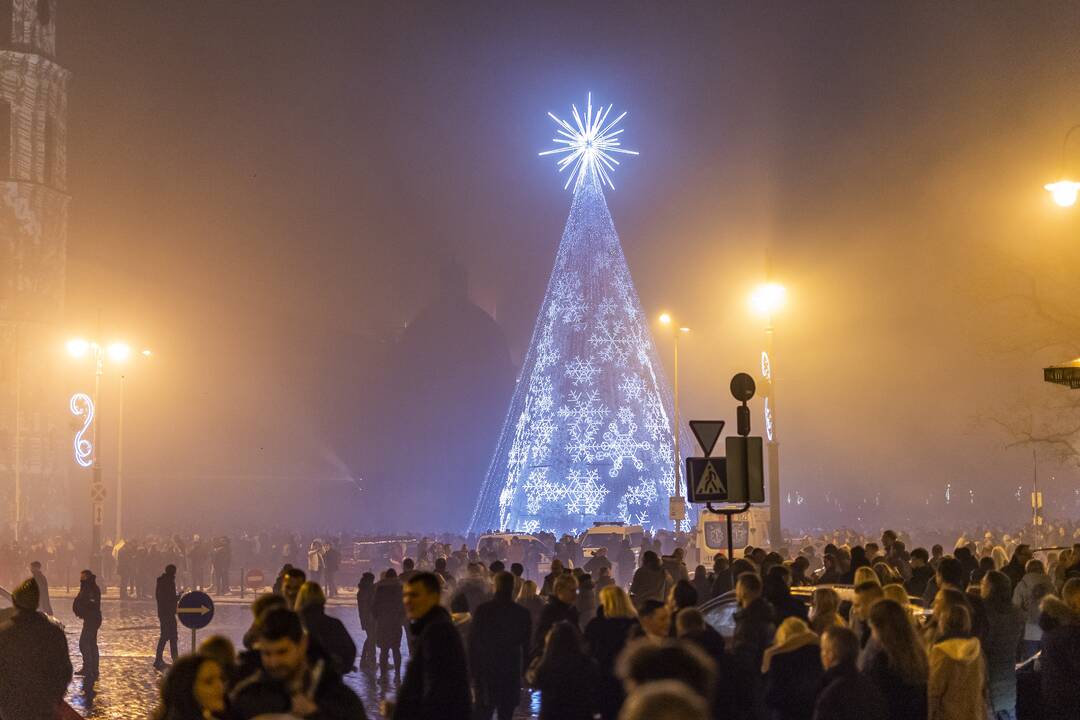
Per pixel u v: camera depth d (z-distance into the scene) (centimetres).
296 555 5394
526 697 2095
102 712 1958
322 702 750
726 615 1409
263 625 744
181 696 755
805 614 1357
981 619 1359
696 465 1839
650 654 497
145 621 3762
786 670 1061
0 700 1284
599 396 7250
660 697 353
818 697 945
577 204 7456
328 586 4666
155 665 2573
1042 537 5162
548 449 7231
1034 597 1662
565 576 1431
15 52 8000
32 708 1289
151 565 4828
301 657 747
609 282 7406
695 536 5209
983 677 1060
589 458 7156
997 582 1402
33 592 1312
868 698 909
